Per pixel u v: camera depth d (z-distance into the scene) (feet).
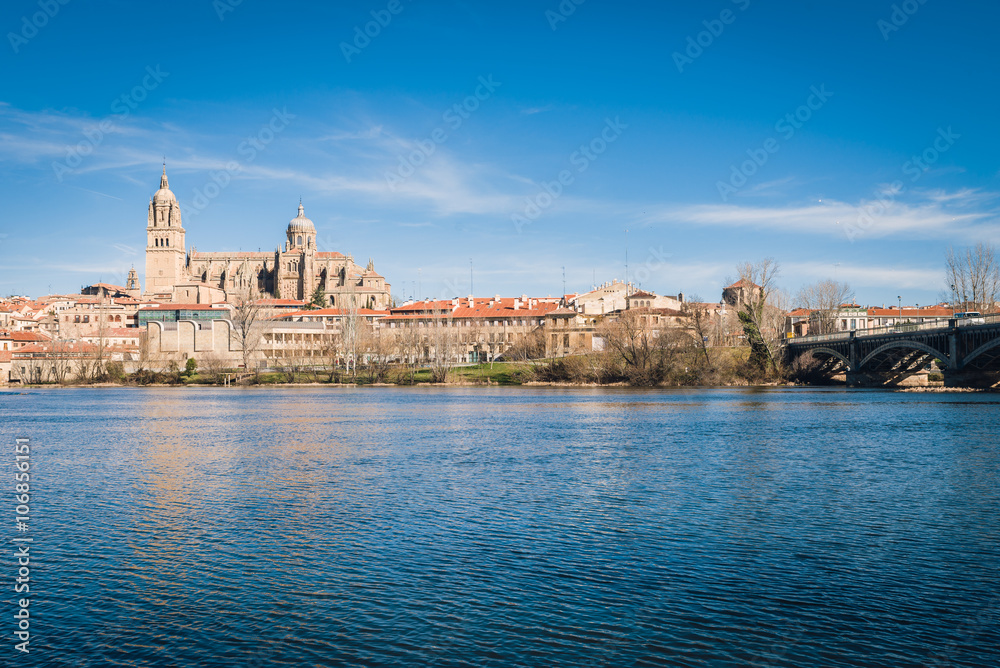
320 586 78.48
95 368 617.62
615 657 62.49
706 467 150.51
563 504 115.55
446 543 93.61
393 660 62.34
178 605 73.87
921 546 91.20
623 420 256.52
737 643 64.75
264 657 62.95
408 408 329.11
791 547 90.89
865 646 64.18
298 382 580.30
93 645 65.31
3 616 71.41
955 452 167.84
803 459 159.74
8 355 617.62
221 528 102.06
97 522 106.01
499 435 213.87
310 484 134.41
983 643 64.54
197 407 347.15
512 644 64.80
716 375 487.61
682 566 83.97
